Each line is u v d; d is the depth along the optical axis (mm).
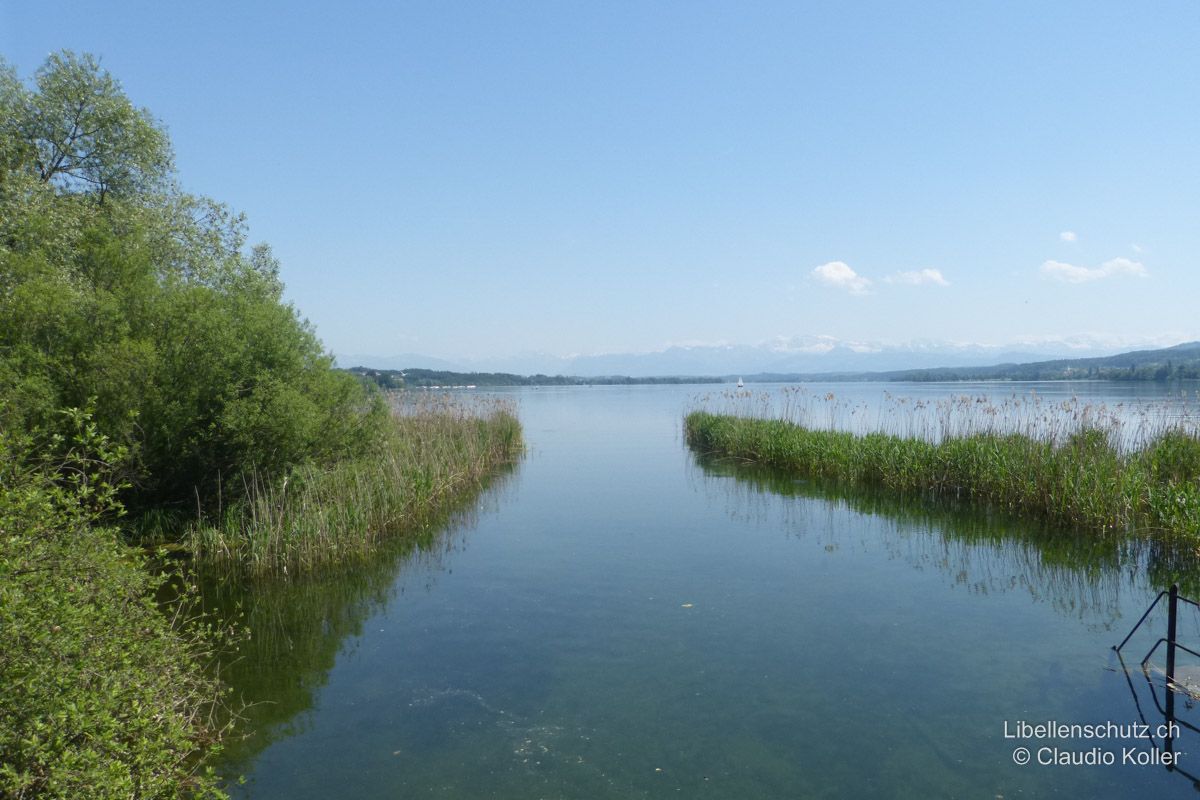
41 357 10953
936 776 5602
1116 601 9766
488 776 5668
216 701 6926
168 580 11102
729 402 36219
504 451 27594
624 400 89625
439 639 8680
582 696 7082
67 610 4531
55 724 4008
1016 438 17141
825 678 7410
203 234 20359
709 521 15445
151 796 4723
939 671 7535
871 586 10586
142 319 12758
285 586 10914
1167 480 13953
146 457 12398
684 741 6195
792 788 5449
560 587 10719
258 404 13117
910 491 18109
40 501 5109
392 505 14633
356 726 6520
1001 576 11023
